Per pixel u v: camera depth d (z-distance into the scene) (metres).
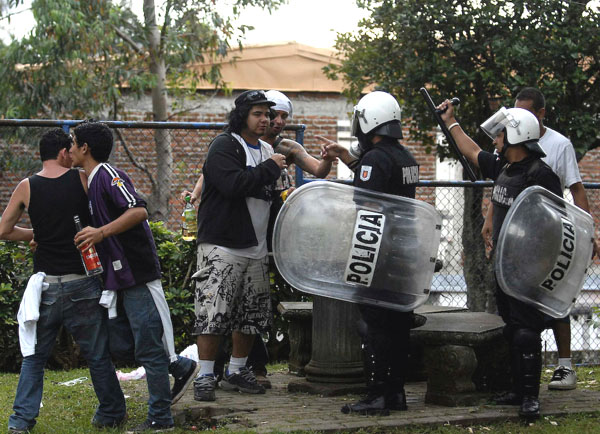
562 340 5.74
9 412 5.04
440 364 5.09
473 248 8.38
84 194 4.45
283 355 7.41
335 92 13.66
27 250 6.82
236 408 4.99
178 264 7.17
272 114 5.47
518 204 4.58
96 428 4.57
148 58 11.48
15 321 6.76
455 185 7.12
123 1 11.50
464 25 7.95
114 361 6.97
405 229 4.59
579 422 4.78
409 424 4.60
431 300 9.21
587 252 4.78
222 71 13.24
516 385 5.06
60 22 9.97
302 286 4.62
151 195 8.40
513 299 4.75
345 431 4.48
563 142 5.50
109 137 4.49
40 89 10.74
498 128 4.83
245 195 4.95
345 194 4.60
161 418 4.53
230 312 5.09
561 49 7.64
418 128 8.70
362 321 4.88
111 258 4.37
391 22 8.35
